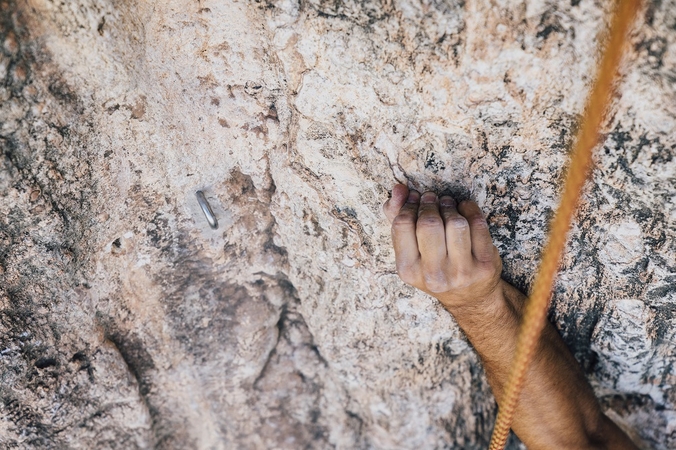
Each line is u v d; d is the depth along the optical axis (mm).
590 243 935
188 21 857
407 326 1122
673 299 948
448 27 769
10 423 1049
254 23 851
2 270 930
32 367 1030
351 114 887
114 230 1014
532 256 978
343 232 1024
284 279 1220
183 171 992
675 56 700
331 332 1192
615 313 1009
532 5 730
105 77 843
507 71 782
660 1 679
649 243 892
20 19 769
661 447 1190
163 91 909
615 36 610
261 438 1392
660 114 747
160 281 1131
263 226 1120
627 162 806
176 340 1218
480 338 961
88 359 1104
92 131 888
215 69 909
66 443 1142
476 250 839
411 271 852
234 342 1249
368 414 1326
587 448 1059
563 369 1021
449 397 1260
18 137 829
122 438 1235
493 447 821
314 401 1371
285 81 897
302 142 943
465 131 858
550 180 885
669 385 1108
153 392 1271
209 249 1115
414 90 834
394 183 931
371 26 798
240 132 979
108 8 799
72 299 1022
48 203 896
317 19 813
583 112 788
